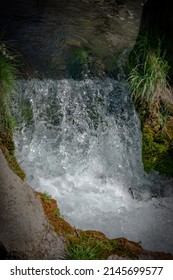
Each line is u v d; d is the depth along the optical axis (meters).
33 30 7.81
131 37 8.04
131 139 6.42
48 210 5.05
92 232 5.06
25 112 6.25
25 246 4.45
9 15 8.09
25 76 6.71
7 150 5.60
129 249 4.91
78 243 4.79
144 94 6.39
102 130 6.46
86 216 5.56
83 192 5.95
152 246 5.30
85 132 6.43
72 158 6.26
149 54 6.49
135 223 5.61
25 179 5.59
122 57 7.36
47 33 7.80
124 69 6.96
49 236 4.68
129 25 8.41
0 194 4.64
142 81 6.35
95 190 6.04
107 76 6.93
